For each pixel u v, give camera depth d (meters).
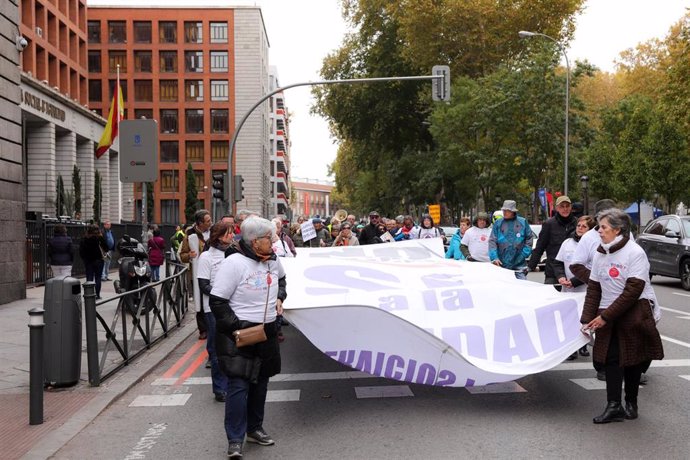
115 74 68.88
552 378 7.45
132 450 5.36
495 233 10.16
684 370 7.74
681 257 16.75
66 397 6.88
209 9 68.94
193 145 69.44
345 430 5.72
